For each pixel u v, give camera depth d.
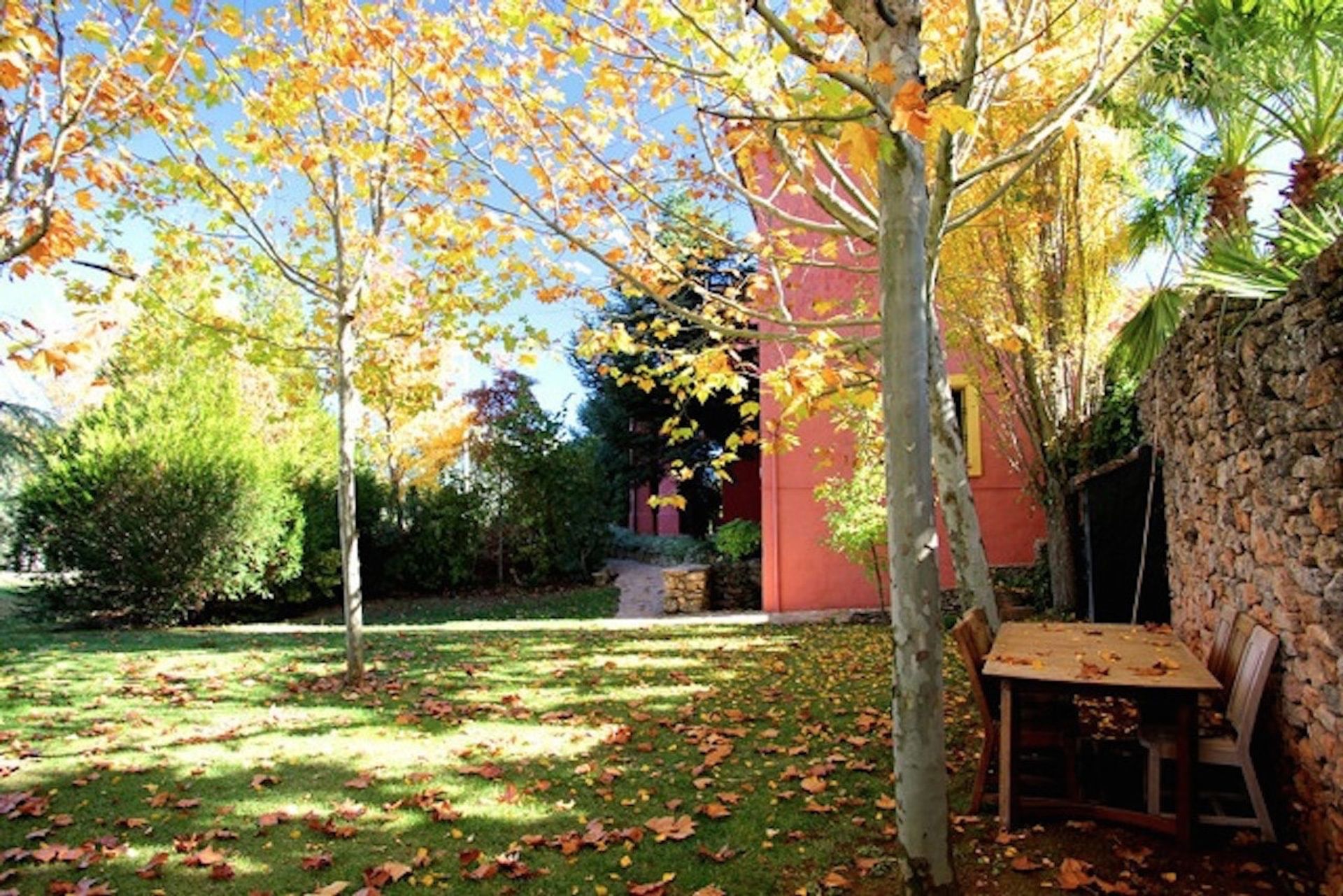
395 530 15.71
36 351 3.88
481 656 7.70
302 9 5.38
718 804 3.66
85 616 11.33
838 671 6.66
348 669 6.48
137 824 3.58
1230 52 5.31
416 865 3.18
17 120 3.90
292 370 8.11
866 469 9.16
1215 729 3.76
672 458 17.95
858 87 2.53
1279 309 3.04
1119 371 7.97
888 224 2.69
